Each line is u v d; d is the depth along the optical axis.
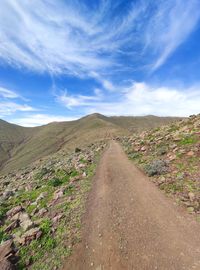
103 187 16.44
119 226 10.13
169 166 17.44
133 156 26.45
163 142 25.81
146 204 12.09
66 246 9.09
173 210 10.86
